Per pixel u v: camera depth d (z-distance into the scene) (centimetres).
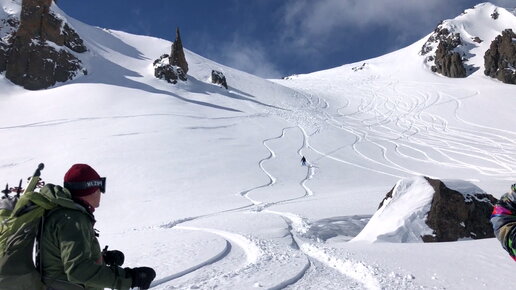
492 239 845
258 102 8794
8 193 297
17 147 4656
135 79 8475
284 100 9525
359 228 1510
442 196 1155
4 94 6969
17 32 7612
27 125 5509
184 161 4384
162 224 1920
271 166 4544
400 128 7538
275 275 682
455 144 6347
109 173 3872
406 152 5791
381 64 16338
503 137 6806
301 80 14525
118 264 305
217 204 2869
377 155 5544
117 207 2936
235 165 4425
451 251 757
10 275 256
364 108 9494
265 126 6656
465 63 13988
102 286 258
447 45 14975
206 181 3769
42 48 7706
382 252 805
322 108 9306
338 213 1720
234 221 1606
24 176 3850
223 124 6372
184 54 10244
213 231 1337
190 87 8706
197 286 631
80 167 287
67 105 6406
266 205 2453
